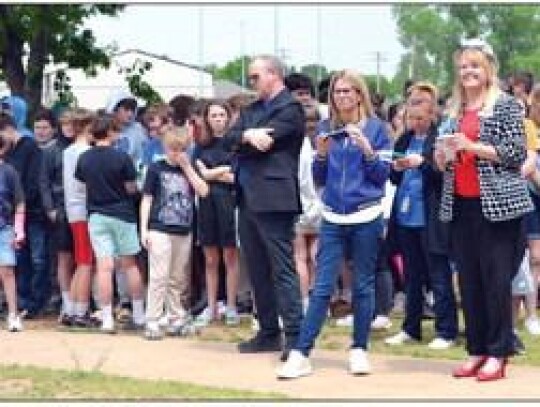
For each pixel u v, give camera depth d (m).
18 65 17.77
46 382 7.50
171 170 9.77
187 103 10.69
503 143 7.46
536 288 9.96
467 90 7.75
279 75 8.43
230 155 9.85
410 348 9.02
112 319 10.05
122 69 20.83
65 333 9.98
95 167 9.92
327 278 7.95
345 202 7.89
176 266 9.84
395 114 11.08
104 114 10.35
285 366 7.84
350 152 7.92
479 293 7.78
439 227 8.83
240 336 9.67
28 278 11.02
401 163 8.91
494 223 7.56
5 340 9.55
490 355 7.76
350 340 9.39
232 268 10.25
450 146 7.52
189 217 9.83
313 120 10.12
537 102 9.52
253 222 8.38
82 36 19.58
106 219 9.95
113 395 7.11
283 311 8.30
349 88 8.03
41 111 11.32
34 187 10.82
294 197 8.30
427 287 9.83
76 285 10.35
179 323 9.78
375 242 7.97
